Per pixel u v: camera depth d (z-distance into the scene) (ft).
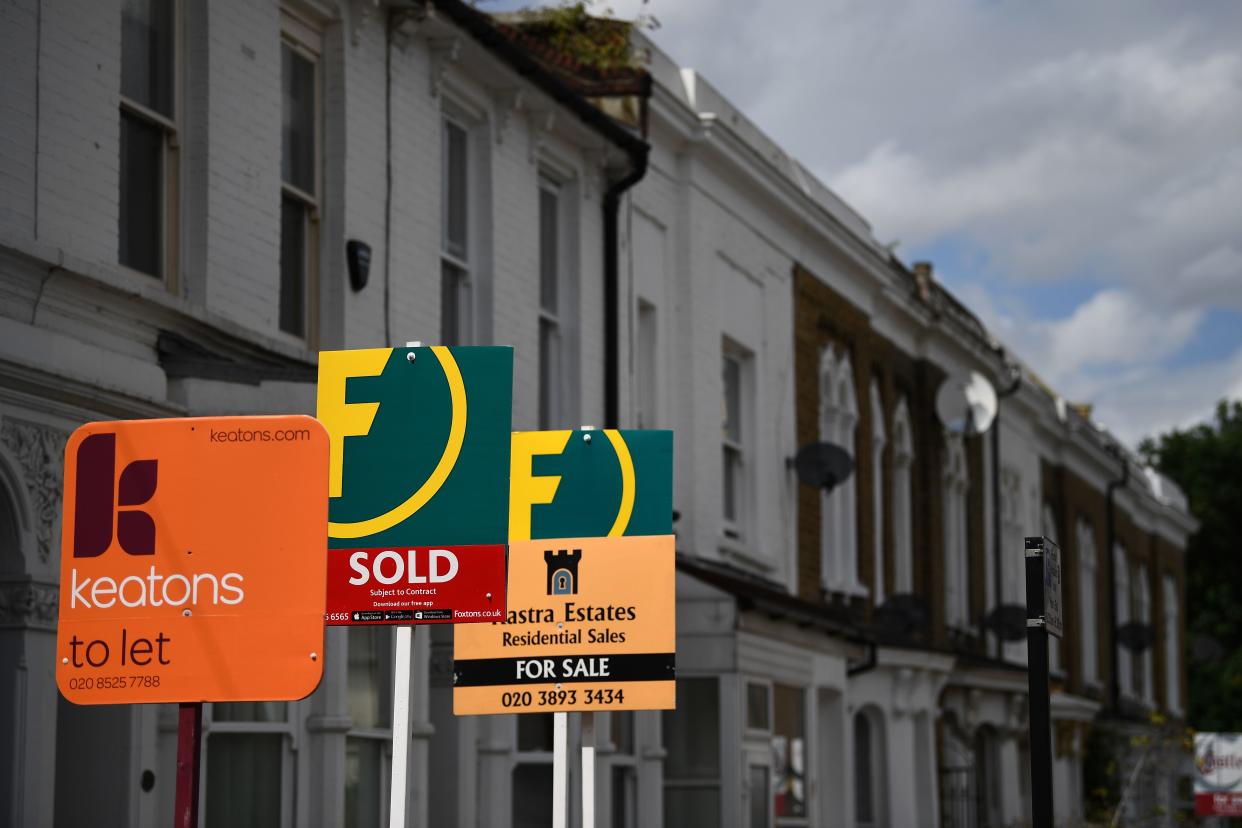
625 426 64.59
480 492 26.02
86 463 22.44
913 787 88.48
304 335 47.01
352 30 48.52
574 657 33.45
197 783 22.04
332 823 43.37
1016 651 118.01
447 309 54.90
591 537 33.78
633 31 70.03
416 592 25.91
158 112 41.01
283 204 46.44
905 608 86.33
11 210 34.73
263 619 22.03
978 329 109.70
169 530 22.24
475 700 33.60
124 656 22.11
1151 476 171.32
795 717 71.46
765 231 78.64
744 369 76.89
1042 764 26.86
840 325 87.20
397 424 26.27
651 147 66.80
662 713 64.03
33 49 35.47
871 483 90.33
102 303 36.73
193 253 41.29
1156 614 166.71
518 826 55.83
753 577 74.23
